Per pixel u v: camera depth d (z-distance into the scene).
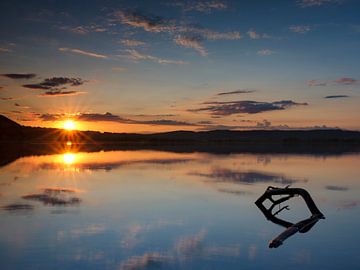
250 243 11.04
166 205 16.42
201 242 11.06
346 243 11.14
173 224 13.11
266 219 14.13
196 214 14.75
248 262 9.45
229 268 9.02
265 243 11.09
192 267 9.09
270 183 23.81
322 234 12.16
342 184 23.91
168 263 9.30
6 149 71.12
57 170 30.73
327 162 41.72
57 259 9.49
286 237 11.59
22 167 33.44
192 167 34.09
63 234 11.65
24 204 16.31
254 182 24.17
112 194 19.14
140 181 24.19
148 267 9.04
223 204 16.84
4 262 9.27
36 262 9.28
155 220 13.63
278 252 10.21
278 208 16.55
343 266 9.23
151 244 10.79
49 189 20.67
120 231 12.08
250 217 14.44
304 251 10.33
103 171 30.11
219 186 22.22
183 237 11.54
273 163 39.53
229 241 11.21
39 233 11.73
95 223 13.05
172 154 56.81
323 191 21.14
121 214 14.51
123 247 10.48
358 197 19.28
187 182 23.88
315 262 9.48
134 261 9.41
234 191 20.45
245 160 43.81
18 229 12.16
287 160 44.34
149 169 32.00
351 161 43.66
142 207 15.91
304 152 67.25
